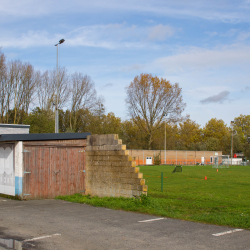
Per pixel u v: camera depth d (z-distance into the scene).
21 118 53.25
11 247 6.58
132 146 77.19
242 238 7.32
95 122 56.78
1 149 15.80
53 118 49.59
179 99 62.81
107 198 13.47
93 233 7.77
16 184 14.33
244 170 45.53
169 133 78.38
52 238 7.29
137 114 64.56
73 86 58.41
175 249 6.47
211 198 14.45
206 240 7.15
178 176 31.48
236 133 99.62
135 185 12.67
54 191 14.86
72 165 15.42
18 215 10.13
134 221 9.23
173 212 10.57
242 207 11.77
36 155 14.54
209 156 81.75
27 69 53.28
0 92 51.12
